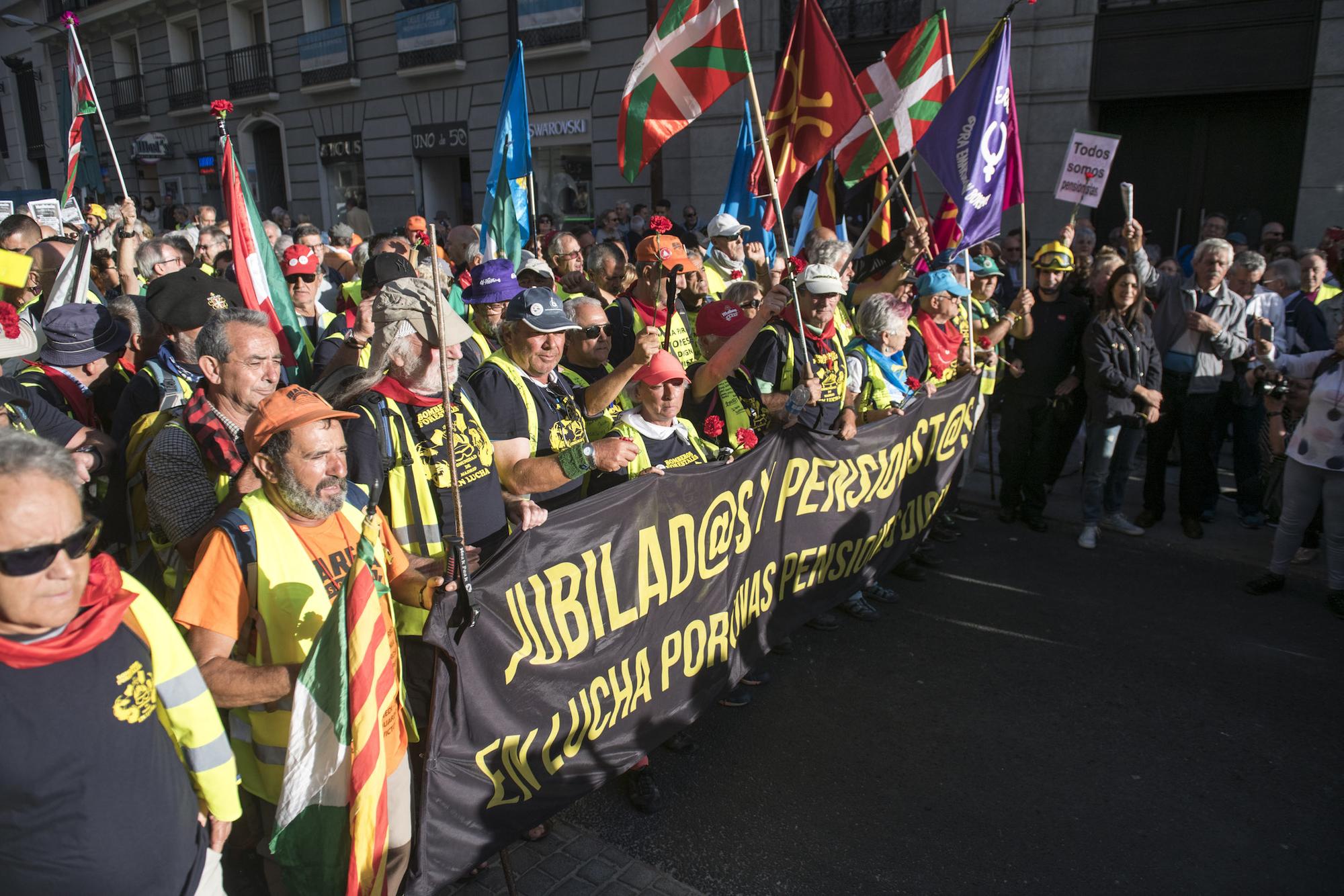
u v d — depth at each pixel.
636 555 3.08
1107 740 3.92
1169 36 11.02
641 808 3.44
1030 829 3.36
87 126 13.25
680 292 5.08
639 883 3.07
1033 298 6.05
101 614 1.71
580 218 17.16
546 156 17.38
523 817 2.77
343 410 2.72
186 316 3.22
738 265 6.27
